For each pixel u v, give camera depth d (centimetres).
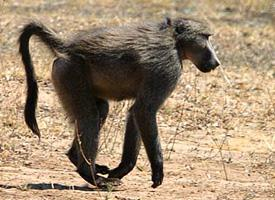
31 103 1375
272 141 1812
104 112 1420
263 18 3356
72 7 3338
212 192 1361
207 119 1930
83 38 1377
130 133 1380
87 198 1270
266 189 1397
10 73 2050
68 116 1375
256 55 2716
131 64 1359
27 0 3381
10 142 1597
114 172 1384
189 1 3638
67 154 1386
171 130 1828
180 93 2106
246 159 1644
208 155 1653
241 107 2053
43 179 1382
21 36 1375
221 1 3603
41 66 2131
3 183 1330
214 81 2264
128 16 3198
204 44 1429
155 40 1371
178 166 1554
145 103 1345
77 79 1357
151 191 1350
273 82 2348
